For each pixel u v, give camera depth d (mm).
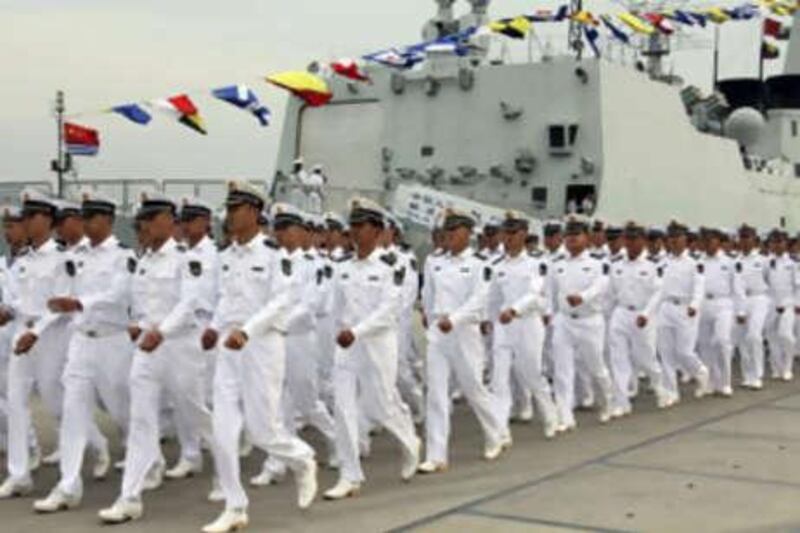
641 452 10031
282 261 7477
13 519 7500
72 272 8375
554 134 19703
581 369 12961
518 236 10867
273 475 8703
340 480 8258
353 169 21750
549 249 12289
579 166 19594
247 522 7238
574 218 11820
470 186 20609
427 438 9367
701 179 23703
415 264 12102
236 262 7500
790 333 16359
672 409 13117
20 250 9672
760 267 15320
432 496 8125
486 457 9742
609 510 7621
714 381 14742
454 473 9070
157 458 8109
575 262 11672
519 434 11273
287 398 9273
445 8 21594
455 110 20734
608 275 11961
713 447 10289
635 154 20672
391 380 8453
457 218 9469
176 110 9570
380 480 8805
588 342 11656
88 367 8000
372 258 8336
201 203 8047
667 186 22125
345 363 8258
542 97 19906
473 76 20516
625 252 12891
